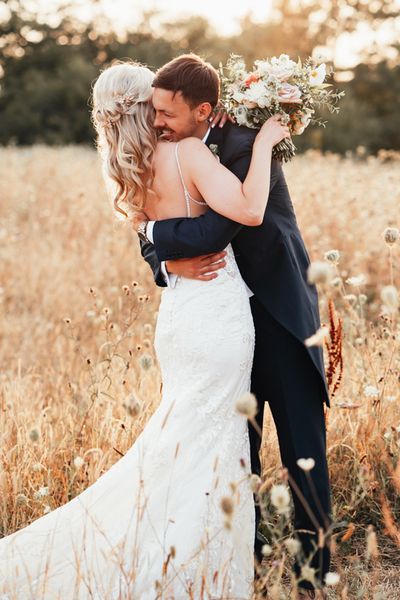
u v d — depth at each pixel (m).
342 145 32.19
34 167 14.02
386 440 3.33
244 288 2.68
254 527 2.70
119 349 4.92
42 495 3.04
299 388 2.65
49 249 8.38
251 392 2.81
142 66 2.66
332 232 7.42
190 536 2.56
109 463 3.39
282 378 2.67
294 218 2.73
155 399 3.77
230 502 1.97
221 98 2.76
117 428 3.53
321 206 8.13
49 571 2.68
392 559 3.05
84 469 3.32
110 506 2.72
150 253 2.75
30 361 5.30
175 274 2.67
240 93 2.57
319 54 2.66
